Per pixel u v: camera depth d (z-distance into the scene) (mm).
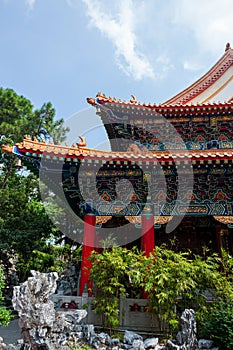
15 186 27438
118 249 11422
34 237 21766
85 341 9375
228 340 8789
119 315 11094
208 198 13906
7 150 11398
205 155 11617
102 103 16656
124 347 9219
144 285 10312
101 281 10422
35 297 7805
